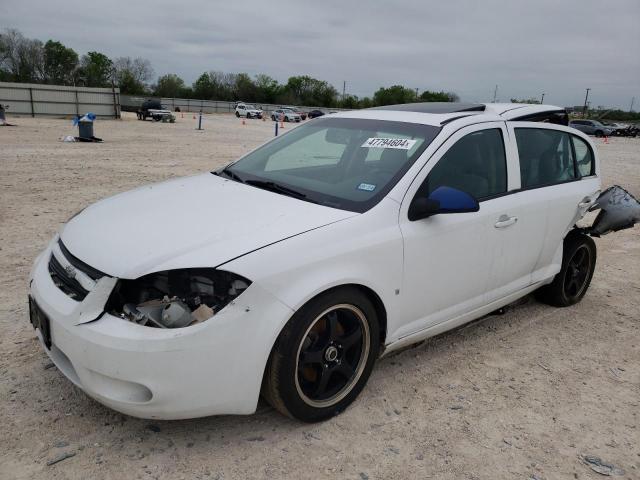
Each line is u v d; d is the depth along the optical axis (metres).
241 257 2.55
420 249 3.22
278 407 2.82
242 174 3.84
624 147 32.00
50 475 2.48
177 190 3.54
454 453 2.82
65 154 14.56
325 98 99.44
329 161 3.71
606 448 2.95
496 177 3.82
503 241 3.82
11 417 2.87
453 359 3.82
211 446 2.75
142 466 2.58
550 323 4.58
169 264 2.51
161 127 32.16
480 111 4.01
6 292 4.48
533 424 3.12
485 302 3.92
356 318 3.01
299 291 2.64
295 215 2.95
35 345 3.63
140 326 2.42
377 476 2.62
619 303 5.17
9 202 7.88
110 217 3.09
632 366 3.90
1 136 19.58
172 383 2.42
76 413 2.94
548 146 4.36
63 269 2.79
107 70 89.25
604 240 7.70
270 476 2.57
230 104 78.50
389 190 3.19
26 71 84.31
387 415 3.10
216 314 2.47
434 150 3.40
